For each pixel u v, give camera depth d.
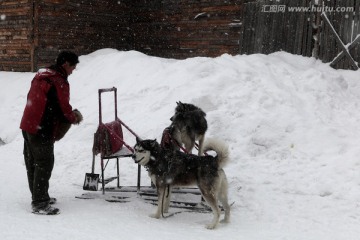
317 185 7.85
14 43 18.53
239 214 6.58
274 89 11.55
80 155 9.80
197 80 12.07
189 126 7.63
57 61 6.38
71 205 6.64
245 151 9.55
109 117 11.57
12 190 7.52
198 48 18.41
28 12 17.78
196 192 7.31
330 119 10.77
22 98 15.23
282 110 10.76
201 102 10.98
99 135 7.07
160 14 19.78
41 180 6.18
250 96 11.22
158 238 5.27
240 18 16.77
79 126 11.40
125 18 20.98
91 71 15.56
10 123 13.70
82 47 19.31
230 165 8.98
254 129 10.06
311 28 14.55
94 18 19.69
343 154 9.17
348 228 6.05
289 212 6.69
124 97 12.45
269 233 5.74
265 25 15.84
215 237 5.45
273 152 9.48
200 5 18.17
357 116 11.04
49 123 6.26
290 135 9.97
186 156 6.16
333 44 14.09
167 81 12.66
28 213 6.16
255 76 12.20
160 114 11.00
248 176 8.38
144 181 8.30
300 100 11.39
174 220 6.18
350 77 13.27
